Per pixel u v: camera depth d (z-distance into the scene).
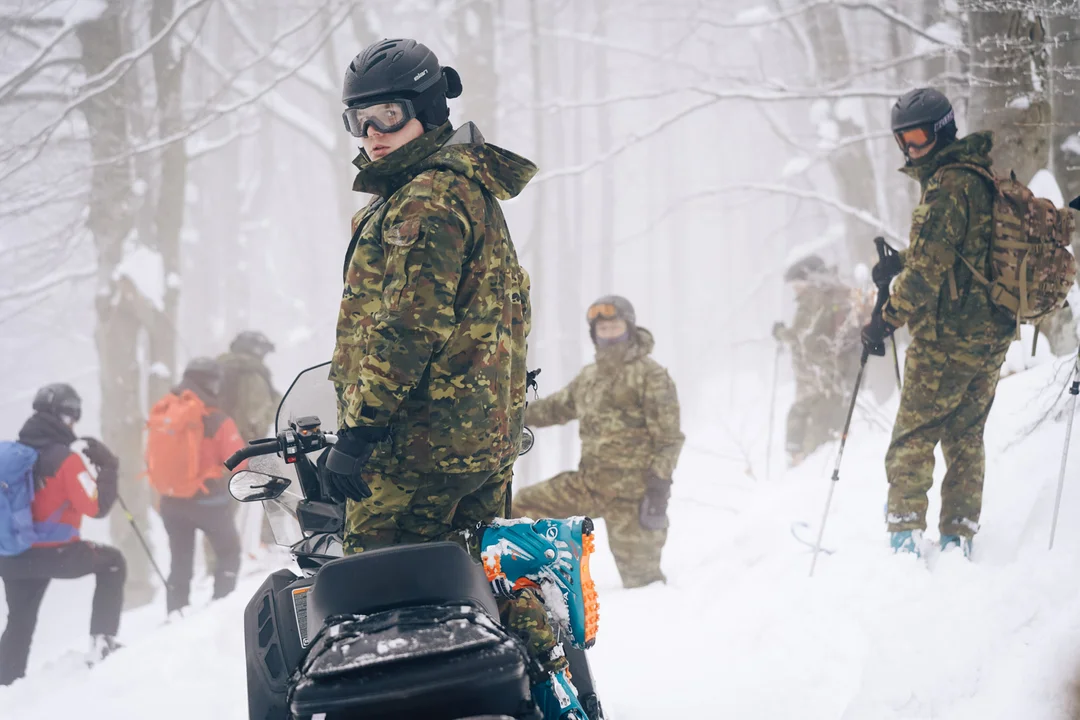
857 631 3.80
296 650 2.15
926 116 4.34
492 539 2.36
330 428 2.71
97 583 6.95
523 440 2.92
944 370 4.36
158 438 8.04
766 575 4.77
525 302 2.71
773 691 3.54
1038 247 4.24
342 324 2.59
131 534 13.92
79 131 16.17
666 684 3.79
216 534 8.22
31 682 6.01
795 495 6.14
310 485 2.59
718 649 4.11
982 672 3.14
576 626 2.34
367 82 2.52
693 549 6.81
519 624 2.24
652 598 5.25
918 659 3.36
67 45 16.59
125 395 14.34
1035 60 6.96
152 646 5.08
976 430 4.41
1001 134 6.94
